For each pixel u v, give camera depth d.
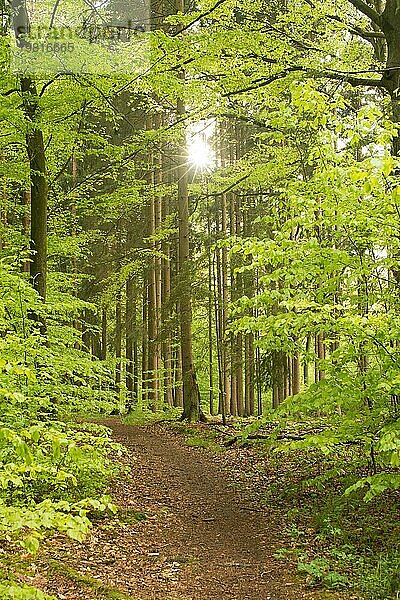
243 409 26.25
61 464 6.62
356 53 11.67
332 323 5.83
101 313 21.50
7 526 3.06
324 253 5.88
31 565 5.38
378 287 6.38
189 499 9.34
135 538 7.14
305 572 5.88
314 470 9.69
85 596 5.00
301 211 6.39
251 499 9.11
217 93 10.50
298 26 10.51
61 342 10.19
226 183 15.23
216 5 9.04
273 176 12.04
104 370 9.38
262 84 10.08
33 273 10.03
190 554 6.69
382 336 5.21
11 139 9.76
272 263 6.11
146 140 12.00
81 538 2.93
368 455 6.72
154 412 20.09
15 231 11.22
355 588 5.27
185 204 17.33
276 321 5.87
